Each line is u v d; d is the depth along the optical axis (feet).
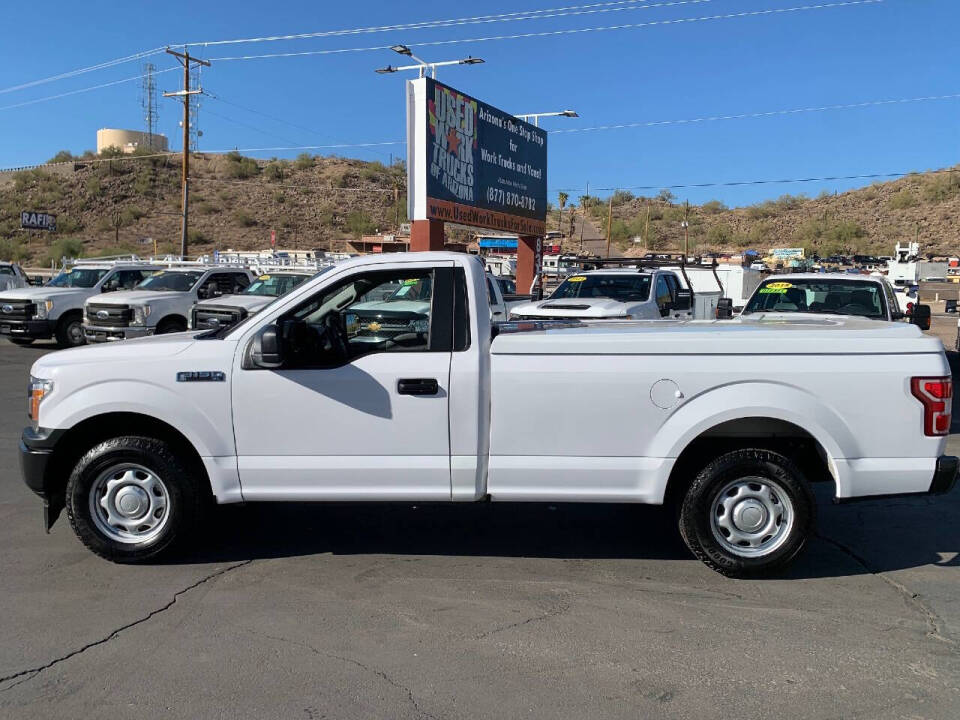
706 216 341.62
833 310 35.83
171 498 17.71
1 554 18.71
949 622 15.44
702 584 17.24
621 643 14.46
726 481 17.19
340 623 15.20
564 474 17.15
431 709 12.25
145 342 18.24
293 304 17.66
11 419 34.55
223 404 17.30
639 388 16.98
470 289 17.44
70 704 12.34
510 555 18.94
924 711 12.32
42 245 207.82
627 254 273.95
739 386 16.93
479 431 17.15
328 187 275.59
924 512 22.56
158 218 231.09
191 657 13.83
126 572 17.69
